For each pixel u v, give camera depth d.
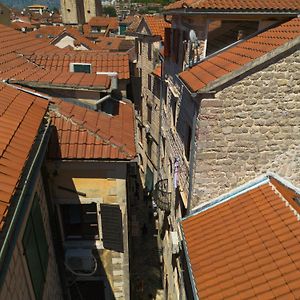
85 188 9.52
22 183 5.78
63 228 10.25
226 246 8.38
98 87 10.80
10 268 5.56
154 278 16.75
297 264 6.94
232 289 7.21
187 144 11.24
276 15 9.80
